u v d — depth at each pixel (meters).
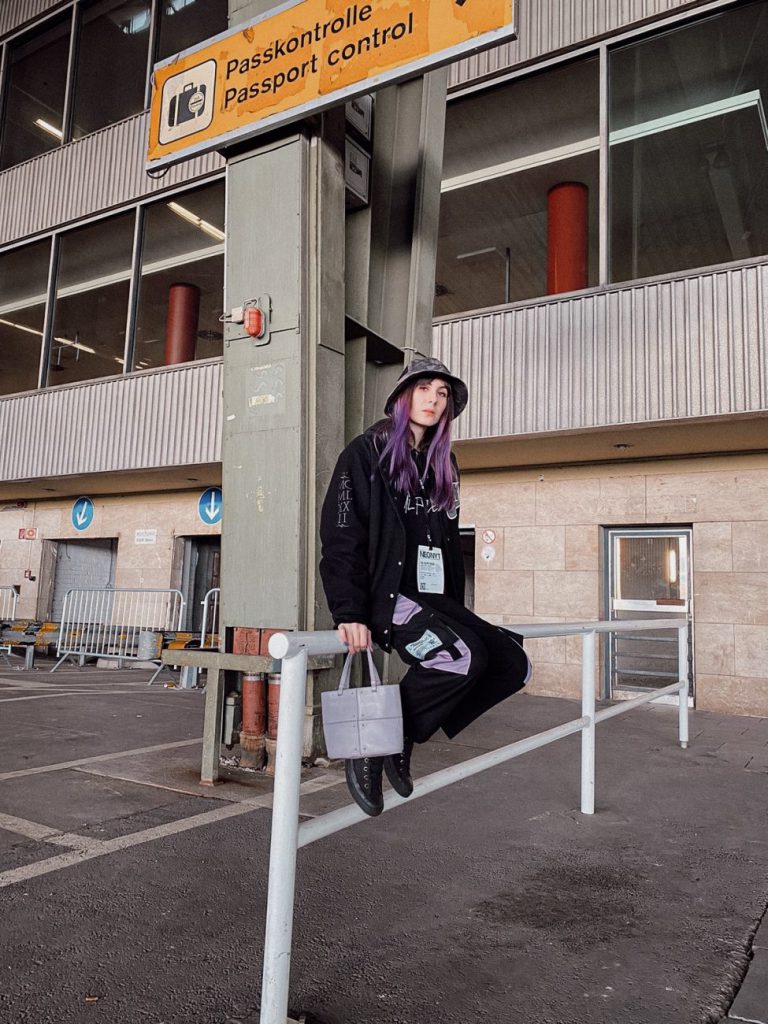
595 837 3.49
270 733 4.51
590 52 8.33
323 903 2.65
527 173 8.66
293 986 2.08
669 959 2.30
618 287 7.79
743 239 7.42
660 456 8.72
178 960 2.20
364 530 2.07
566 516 9.21
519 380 8.21
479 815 3.78
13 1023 1.85
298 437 4.56
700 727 6.89
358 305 5.33
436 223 5.94
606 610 9.05
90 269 12.13
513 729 6.38
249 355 4.82
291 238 4.72
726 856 3.27
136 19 12.14
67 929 2.38
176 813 3.62
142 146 11.66
